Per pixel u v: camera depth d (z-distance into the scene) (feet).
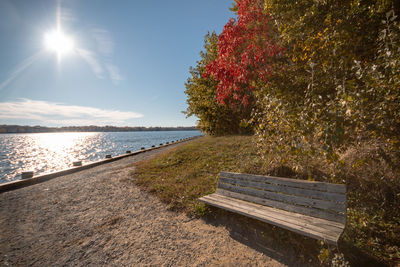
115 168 28.02
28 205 16.19
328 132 8.41
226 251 9.52
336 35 10.98
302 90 12.89
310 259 8.34
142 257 9.39
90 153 104.88
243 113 42.29
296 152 10.85
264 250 9.35
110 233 11.50
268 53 14.08
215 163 22.17
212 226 11.66
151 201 15.39
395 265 7.48
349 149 13.08
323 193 9.30
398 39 8.63
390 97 8.16
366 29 11.19
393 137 8.61
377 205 10.63
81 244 10.58
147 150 54.24
